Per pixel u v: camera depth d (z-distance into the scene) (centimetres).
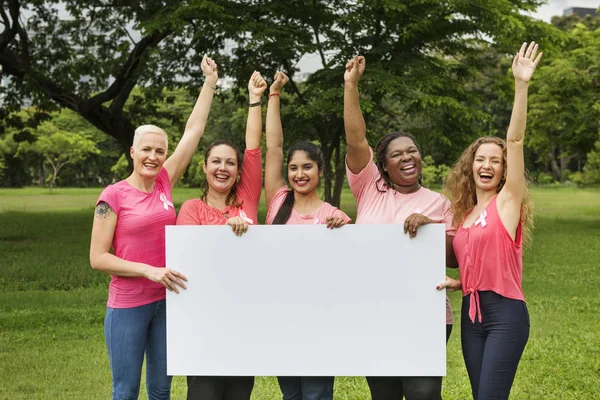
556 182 4394
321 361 287
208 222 315
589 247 1192
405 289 283
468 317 290
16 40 1591
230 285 289
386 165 312
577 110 1645
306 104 1403
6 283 823
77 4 1611
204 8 1183
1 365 478
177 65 1496
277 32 1195
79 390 425
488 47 1442
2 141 4338
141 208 299
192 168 3866
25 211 2222
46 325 602
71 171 5512
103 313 648
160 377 307
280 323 288
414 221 279
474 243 284
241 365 290
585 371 462
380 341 285
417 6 1248
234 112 2730
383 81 1196
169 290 290
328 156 1430
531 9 1370
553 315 643
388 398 307
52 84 1527
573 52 1630
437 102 1209
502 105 3319
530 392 422
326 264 286
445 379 450
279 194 336
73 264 967
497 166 290
